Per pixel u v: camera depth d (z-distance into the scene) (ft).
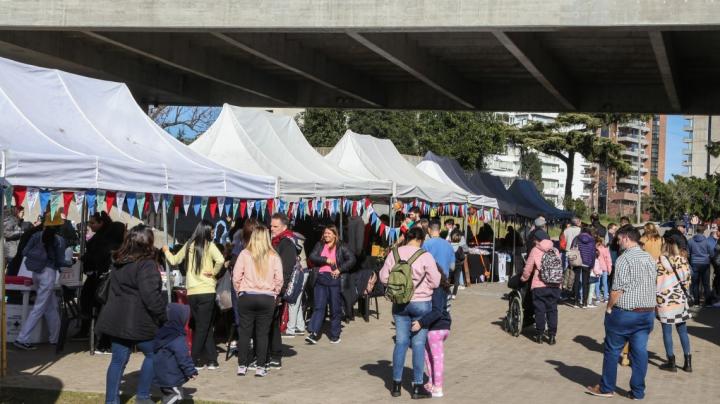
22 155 29.73
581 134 225.35
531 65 74.23
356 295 49.75
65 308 36.73
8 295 38.96
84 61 82.94
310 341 42.93
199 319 34.22
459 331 49.93
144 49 76.28
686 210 220.43
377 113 197.16
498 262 86.17
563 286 64.49
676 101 89.25
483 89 100.94
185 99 107.34
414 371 30.68
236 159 46.88
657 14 57.98
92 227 37.37
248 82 94.68
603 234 74.23
